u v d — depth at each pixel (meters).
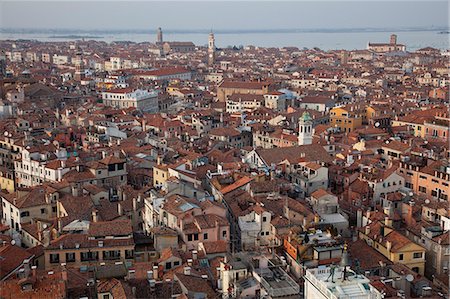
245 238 143.62
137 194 172.50
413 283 120.81
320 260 120.25
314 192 170.88
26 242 155.50
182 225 140.75
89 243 133.12
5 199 173.50
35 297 103.12
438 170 191.75
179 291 107.88
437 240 135.88
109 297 105.44
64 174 195.62
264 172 190.62
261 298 107.88
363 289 89.25
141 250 136.00
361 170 197.62
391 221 148.50
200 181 185.75
